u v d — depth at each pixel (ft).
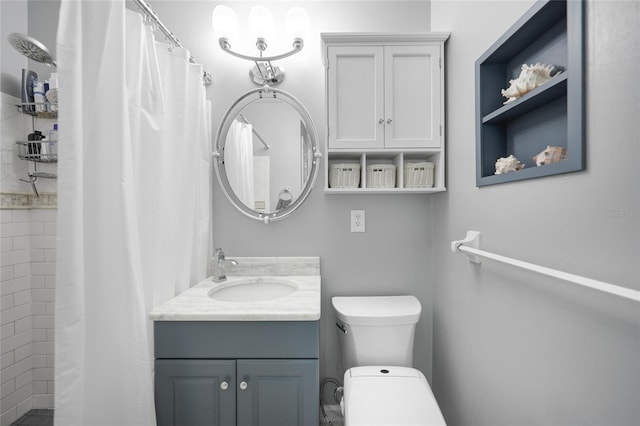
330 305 5.40
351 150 4.58
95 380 2.88
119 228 2.95
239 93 5.35
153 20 3.90
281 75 5.29
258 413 3.43
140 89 3.41
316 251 5.40
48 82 5.34
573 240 2.23
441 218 4.91
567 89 2.22
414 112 4.58
